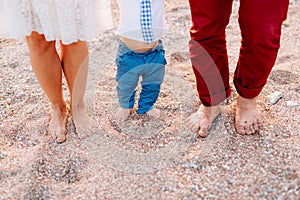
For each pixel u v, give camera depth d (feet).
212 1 5.38
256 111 6.60
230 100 7.24
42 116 7.11
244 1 5.23
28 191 5.64
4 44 9.56
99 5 5.85
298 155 5.95
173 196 5.48
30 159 6.18
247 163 5.91
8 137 6.68
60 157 6.25
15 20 5.44
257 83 6.06
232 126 6.66
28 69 8.55
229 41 9.32
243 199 5.34
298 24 10.05
